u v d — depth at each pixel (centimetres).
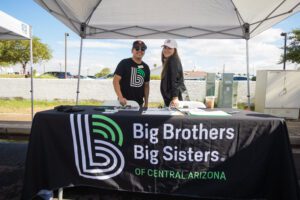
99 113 194
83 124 190
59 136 192
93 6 402
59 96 936
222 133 184
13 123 557
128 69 297
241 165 186
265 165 184
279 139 180
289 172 175
